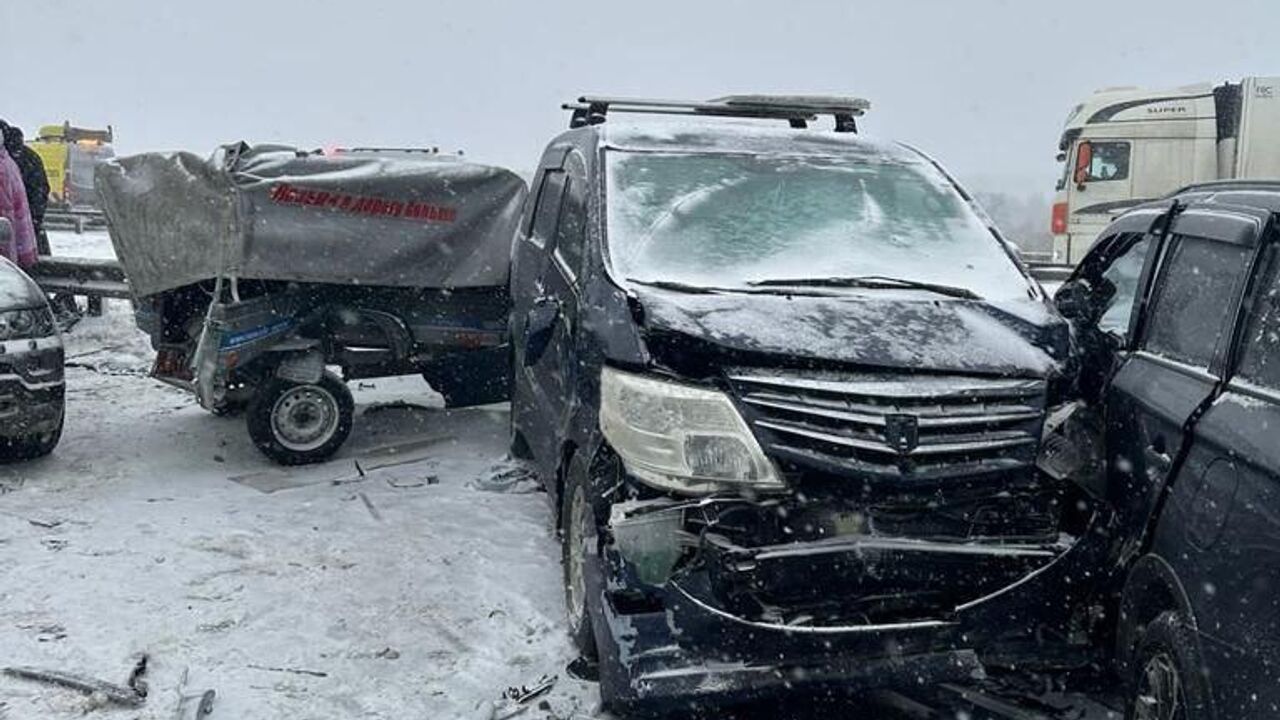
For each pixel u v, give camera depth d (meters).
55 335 7.09
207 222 7.14
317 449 7.50
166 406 9.11
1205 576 3.29
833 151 5.62
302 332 7.49
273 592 5.32
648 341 4.02
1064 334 4.23
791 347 3.89
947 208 5.28
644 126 5.81
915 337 4.03
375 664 4.62
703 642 3.75
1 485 6.89
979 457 3.83
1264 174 16.98
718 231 4.89
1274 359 3.35
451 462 7.58
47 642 4.74
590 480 4.30
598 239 4.81
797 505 3.80
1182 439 3.55
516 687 4.40
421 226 7.49
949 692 4.36
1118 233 4.85
